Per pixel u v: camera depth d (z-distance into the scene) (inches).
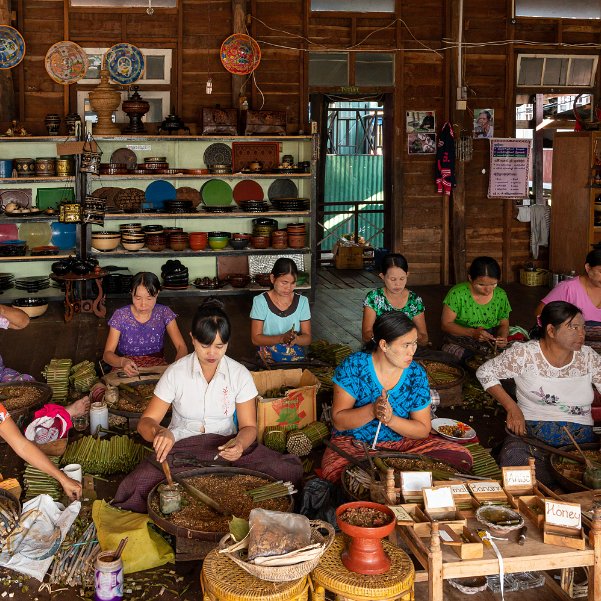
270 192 363.9
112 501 130.3
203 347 134.4
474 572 92.2
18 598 108.4
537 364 151.4
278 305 198.4
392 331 130.6
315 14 366.3
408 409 139.2
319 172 441.4
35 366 237.5
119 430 171.0
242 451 131.9
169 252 343.0
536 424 152.6
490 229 395.2
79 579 112.1
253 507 119.3
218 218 354.3
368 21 370.9
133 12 354.9
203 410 140.9
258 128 348.2
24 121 355.6
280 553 92.0
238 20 353.4
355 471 125.4
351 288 385.4
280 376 171.8
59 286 340.2
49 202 342.0
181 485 126.2
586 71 389.4
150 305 189.8
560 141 362.0
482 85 383.9
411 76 377.1
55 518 125.3
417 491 108.1
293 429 161.0
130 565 115.2
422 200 386.9
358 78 373.7
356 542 94.1
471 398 193.9
